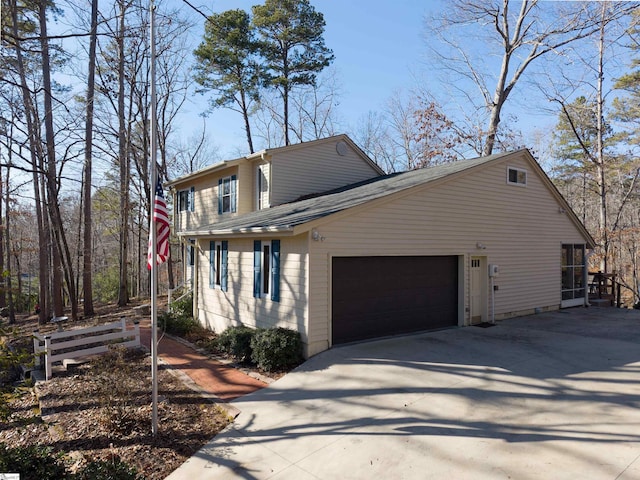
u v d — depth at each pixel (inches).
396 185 477.1
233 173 700.0
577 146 1218.0
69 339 521.7
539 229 569.6
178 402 277.6
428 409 245.8
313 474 184.1
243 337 370.6
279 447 210.4
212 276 538.9
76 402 292.2
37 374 376.5
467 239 479.2
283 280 386.9
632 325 478.0
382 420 233.8
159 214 245.1
